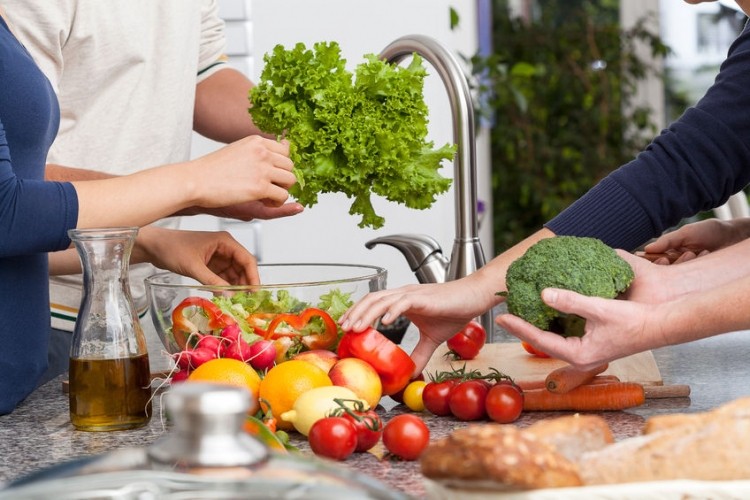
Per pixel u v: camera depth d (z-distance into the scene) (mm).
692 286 1309
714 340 1908
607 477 836
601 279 1262
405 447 1159
